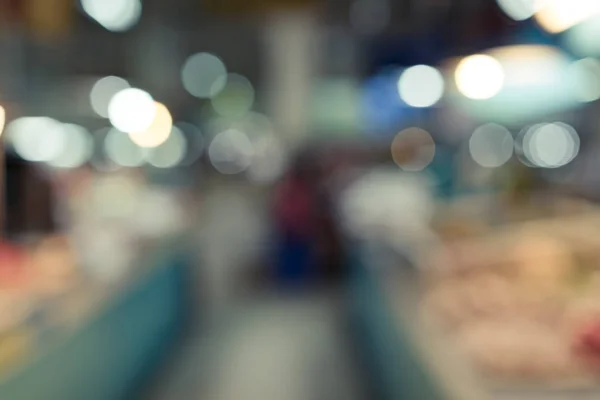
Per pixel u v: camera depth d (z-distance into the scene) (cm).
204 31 1353
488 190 497
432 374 181
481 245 342
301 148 996
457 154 676
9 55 346
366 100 1146
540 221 390
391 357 304
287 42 1324
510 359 176
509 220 415
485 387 168
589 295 254
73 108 470
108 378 310
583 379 170
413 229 455
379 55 1104
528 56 530
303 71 1341
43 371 221
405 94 1028
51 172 324
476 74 549
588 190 457
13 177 267
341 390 476
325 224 873
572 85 541
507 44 574
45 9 314
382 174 751
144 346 412
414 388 218
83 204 373
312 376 507
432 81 885
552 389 167
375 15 1032
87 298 290
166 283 501
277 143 1408
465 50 648
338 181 909
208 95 2194
